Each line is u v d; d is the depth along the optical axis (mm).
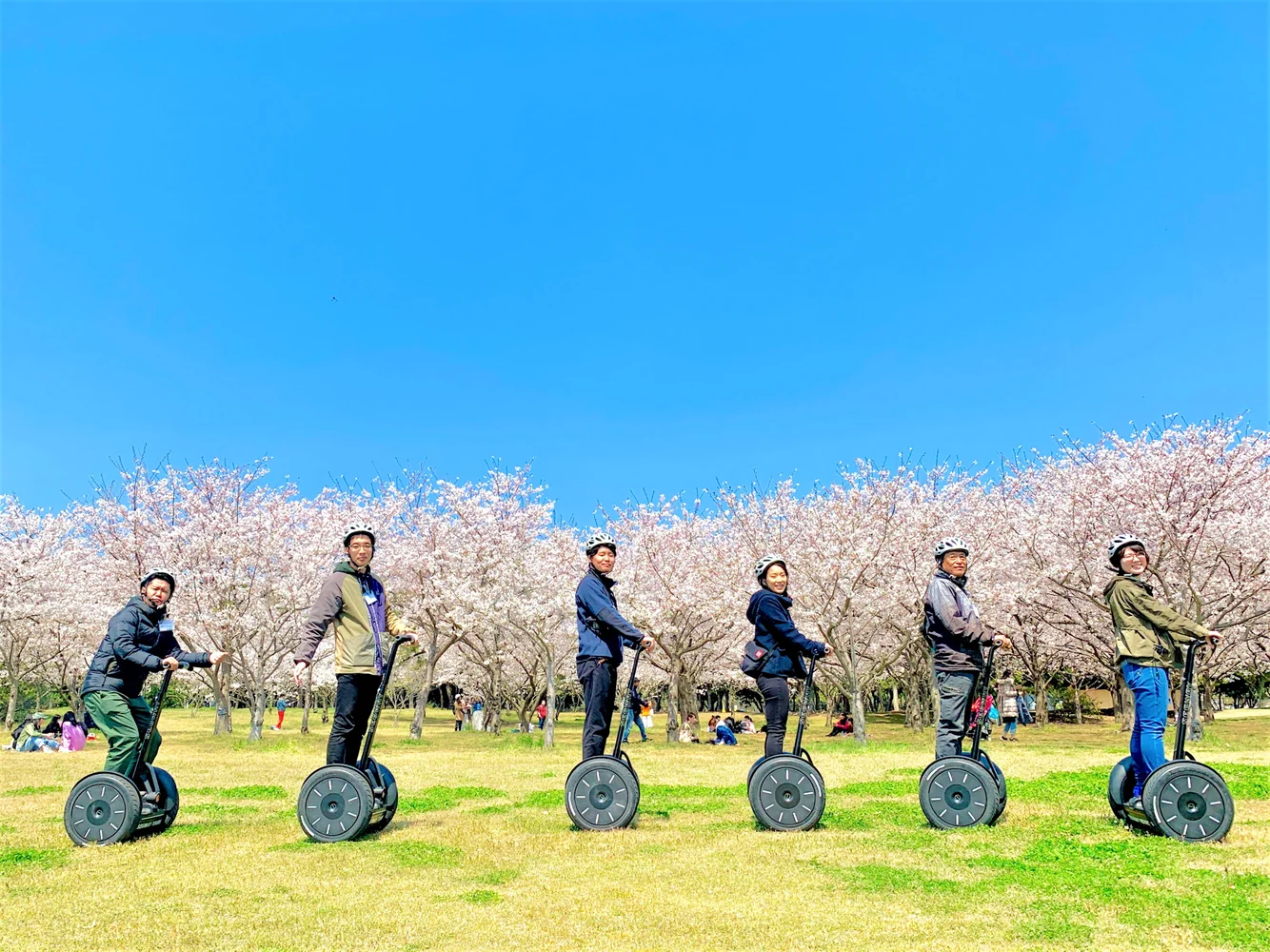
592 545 6801
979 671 6293
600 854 5273
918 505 25609
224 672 26859
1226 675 31562
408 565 28750
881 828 5949
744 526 28672
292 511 28766
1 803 8438
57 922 4012
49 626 27922
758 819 6023
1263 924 3686
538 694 34812
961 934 3670
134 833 6094
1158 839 5328
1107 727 31188
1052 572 24406
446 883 4660
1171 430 22922
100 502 27844
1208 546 21453
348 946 3641
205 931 3842
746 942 3617
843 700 37000
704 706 57906
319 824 5852
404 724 43969
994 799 5883
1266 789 7395
